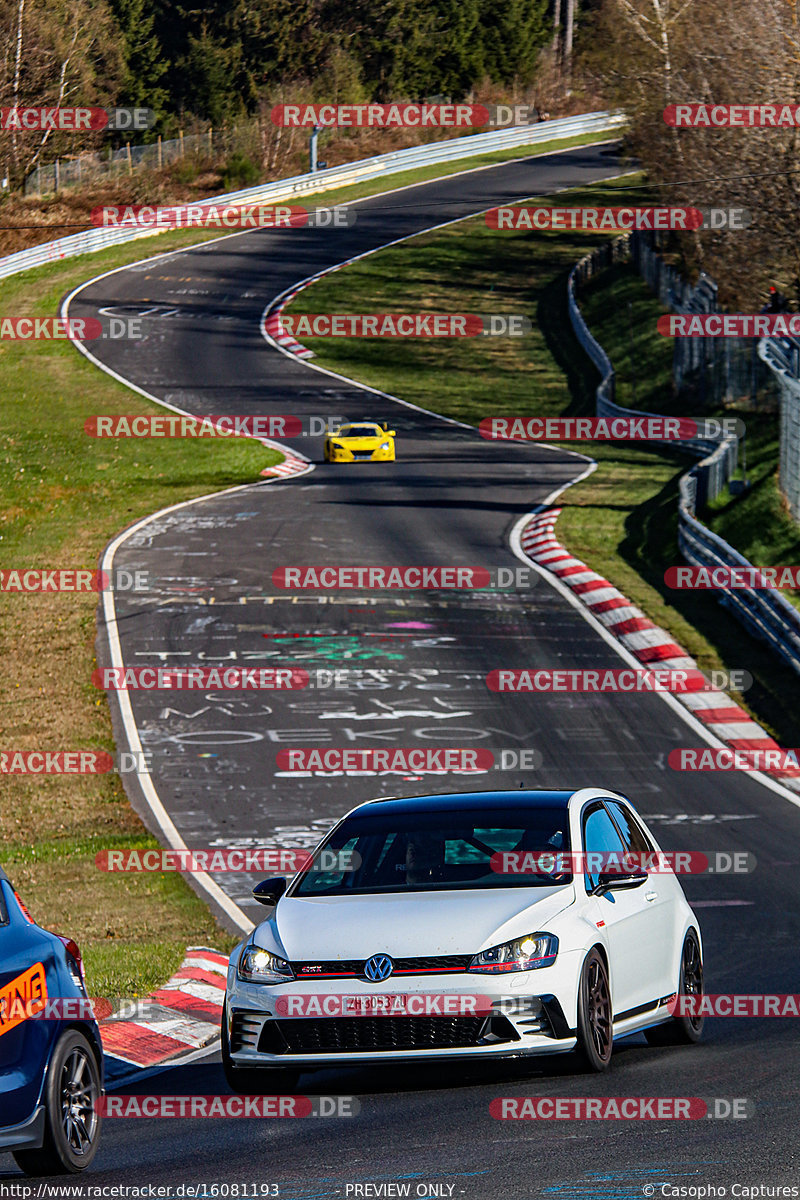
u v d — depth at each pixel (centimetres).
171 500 15688
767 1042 3662
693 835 6631
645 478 16200
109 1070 4016
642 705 8875
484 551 12862
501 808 3656
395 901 3328
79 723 8994
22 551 13538
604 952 3344
